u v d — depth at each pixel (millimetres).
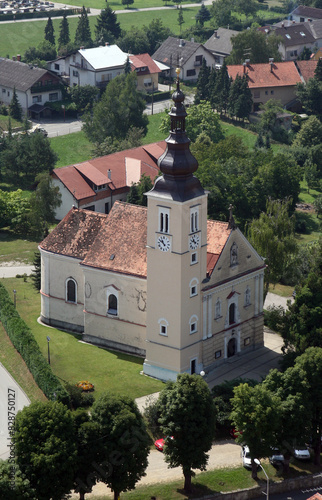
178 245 115875
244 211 181125
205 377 124000
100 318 131125
